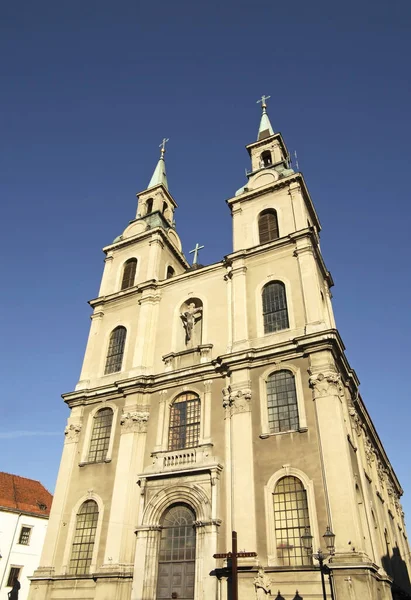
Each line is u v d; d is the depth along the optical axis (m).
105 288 36.56
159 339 30.89
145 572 21.98
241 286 29.05
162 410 27.12
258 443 22.92
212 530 21.31
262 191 33.03
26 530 44.75
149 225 38.94
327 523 19.44
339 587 17.48
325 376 22.58
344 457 20.25
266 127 42.88
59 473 27.98
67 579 24.16
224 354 26.03
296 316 26.17
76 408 30.48
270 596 18.94
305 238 28.50
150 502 23.66
